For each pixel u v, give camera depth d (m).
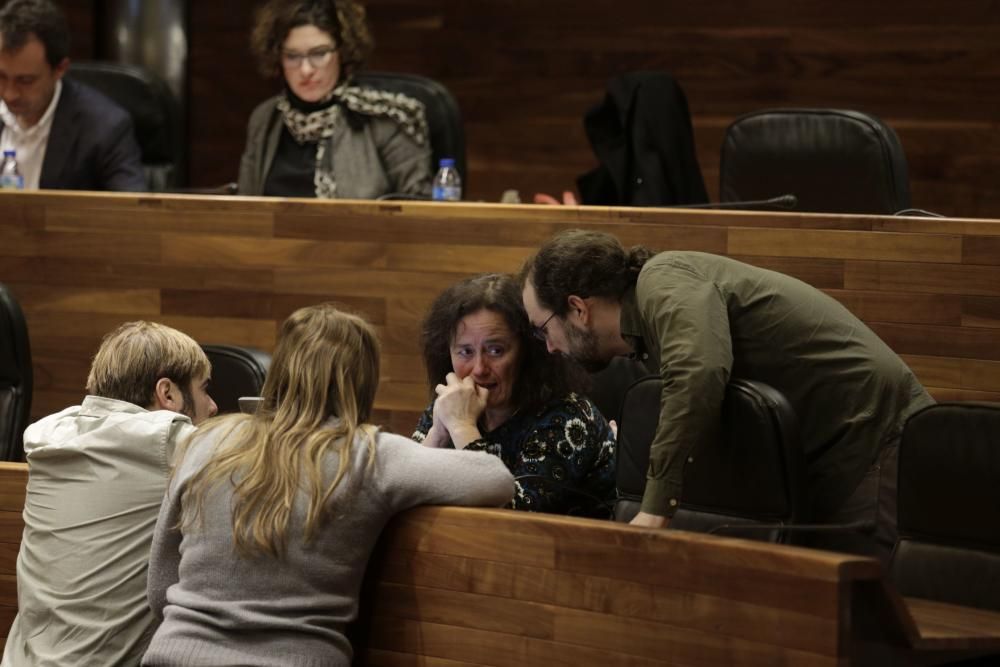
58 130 15.12
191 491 7.79
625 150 14.89
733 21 20.34
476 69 21.75
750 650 6.79
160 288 12.87
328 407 7.97
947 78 19.42
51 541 8.69
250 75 23.02
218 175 23.30
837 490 8.89
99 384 9.03
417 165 14.44
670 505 8.07
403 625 7.86
